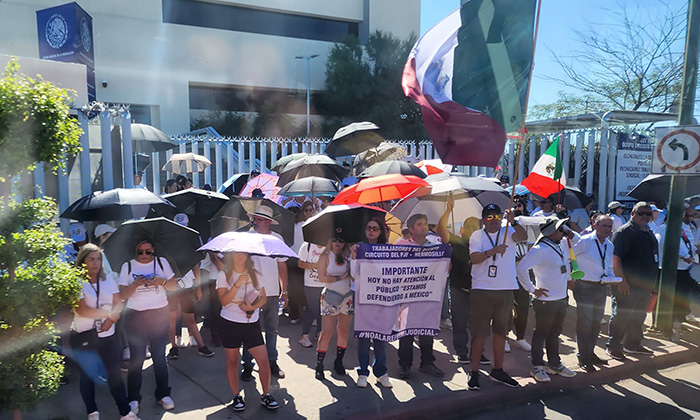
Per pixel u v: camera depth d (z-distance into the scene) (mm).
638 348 6359
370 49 33969
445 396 5031
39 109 3248
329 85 33500
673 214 6977
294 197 8453
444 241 6023
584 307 5754
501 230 5270
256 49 31891
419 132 33625
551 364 5605
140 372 4625
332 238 5320
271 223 6621
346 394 5062
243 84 31562
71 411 4629
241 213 6609
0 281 3221
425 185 5855
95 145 7180
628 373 5977
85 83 6961
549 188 7910
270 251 4422
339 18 35094
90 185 7004
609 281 5672
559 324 5496
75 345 4238
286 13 33344
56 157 3484
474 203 6809
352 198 5887
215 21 30562
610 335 6293
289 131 32719
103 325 4258
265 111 32125
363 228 5445
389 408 4758
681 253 7137
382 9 35938
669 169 6844
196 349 6254
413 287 5285
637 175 12734
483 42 5332
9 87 3162
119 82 27203
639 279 6074
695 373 6102
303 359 6004
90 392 4301
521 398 5266
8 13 23047
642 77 15680
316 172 8883
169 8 28797
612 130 12414
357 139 11133
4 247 3211
